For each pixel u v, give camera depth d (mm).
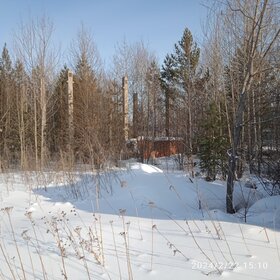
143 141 17062
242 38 9625
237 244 4355
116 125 13898
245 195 7562
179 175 9852
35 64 16344
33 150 15000
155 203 7215
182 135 15656
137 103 19547
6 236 4922
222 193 7824
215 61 12125
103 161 9789
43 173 10609
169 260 3949
